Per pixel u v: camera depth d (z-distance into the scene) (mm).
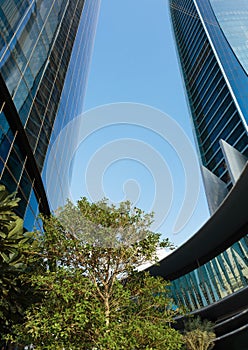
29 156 16828
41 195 18750
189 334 24031
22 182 15906
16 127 15422
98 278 10016
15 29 16094
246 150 50188
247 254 29469
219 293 32594
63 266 9578
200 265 37219
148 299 10227
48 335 8117
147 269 41406
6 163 13953
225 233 32906
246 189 27250
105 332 7852
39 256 10070
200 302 35125
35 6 20281
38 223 18016
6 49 14633
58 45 25859
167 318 9969
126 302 9164
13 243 8867
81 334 8320
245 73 62031
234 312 30875
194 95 77625
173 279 41312
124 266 10211
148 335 8422
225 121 59469
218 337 30047
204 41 79125
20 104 15734
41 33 21062
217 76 67875
